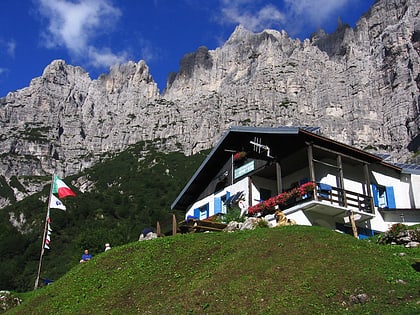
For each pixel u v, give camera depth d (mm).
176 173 140500
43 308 22797
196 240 25750
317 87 183375
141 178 134875
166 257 24469
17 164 194125
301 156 33781
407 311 16016
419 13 182750
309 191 31672
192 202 44688
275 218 31703
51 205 34688
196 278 21203
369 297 17484
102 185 141375
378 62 181125
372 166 37250
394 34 178250
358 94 172250
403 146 149875
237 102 184625
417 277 18766
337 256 20516
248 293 18641
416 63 166250
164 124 193750
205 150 166500
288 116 175125
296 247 21688
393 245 24766
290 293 18156
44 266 72062
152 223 92062
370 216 33875
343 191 32781
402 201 37531
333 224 33188
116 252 26750
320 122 166875
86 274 25234
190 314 18203
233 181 38844
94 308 21125
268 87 185750
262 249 22047
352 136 159875
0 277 65875
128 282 22828
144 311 19766
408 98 160500
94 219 95812
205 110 187250
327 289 18125
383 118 163750
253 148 37344
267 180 37750
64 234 87062
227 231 29438
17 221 99875
